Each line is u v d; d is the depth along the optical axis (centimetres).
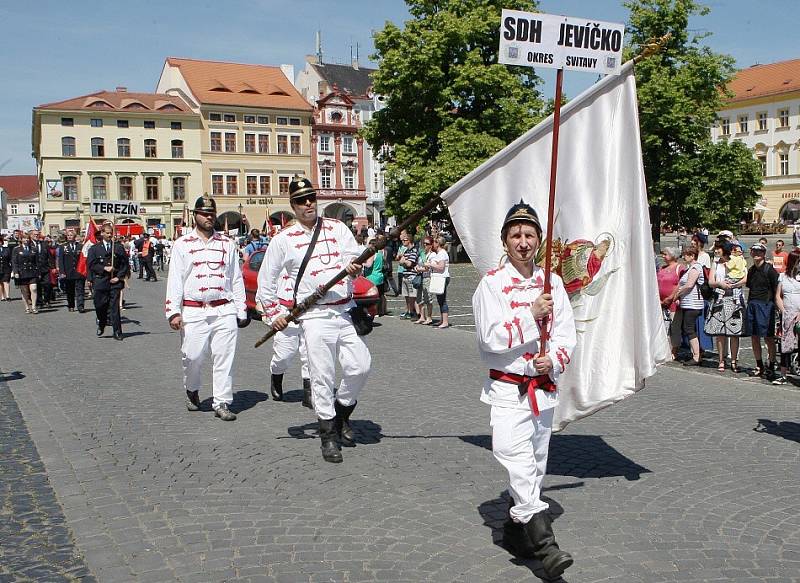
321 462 611
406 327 1606
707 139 3975
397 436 692
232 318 780
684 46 3847
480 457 623
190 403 805
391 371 1038
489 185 553
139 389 921
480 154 3625
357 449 650
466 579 403
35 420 767
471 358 1159
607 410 805
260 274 666
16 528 482
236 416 775
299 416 775
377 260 1733
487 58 3950
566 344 411
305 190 647
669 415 783
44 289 2133
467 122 3712
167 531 471
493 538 456
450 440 676
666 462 612
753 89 7175
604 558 428
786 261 974
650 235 529
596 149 546
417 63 3747
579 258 545
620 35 445
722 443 672
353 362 643
